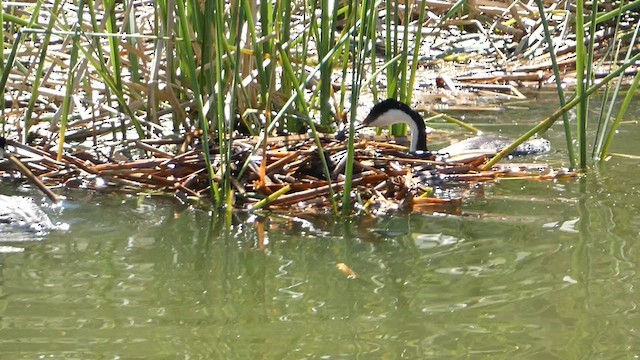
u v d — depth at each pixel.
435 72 19.59
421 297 8.27
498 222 10.44
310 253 9.48
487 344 7.28
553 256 9.27
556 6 20.98
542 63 19.83
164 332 7.50
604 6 21.12
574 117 16.09
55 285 8.48
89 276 8.73
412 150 13.27
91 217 10.62
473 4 21.06
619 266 8.94
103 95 14.35
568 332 7.48
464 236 9.97
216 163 11.94
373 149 12.66
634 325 7.59
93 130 12.96
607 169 12.73
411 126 13.36
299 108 13.42
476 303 8.10
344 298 8.26
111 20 12.62
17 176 12.07
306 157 11.91
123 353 7.11
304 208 11.00
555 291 8.34
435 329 7.57
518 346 7.24
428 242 9.80
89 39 12.70
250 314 7.88
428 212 10.88
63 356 7.03
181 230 10.22
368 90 17.45
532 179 12.30
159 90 13.10
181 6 11.19
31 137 13.27
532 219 10.55
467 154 13.22
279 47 10.74
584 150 12.62
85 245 9.64
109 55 14.31
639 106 16.66
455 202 11.20
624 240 9.72
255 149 11.34
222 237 10.00
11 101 14.00
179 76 13.86
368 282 8.63
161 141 12.59
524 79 19.11
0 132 13.39
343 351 7.17
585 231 10.05
